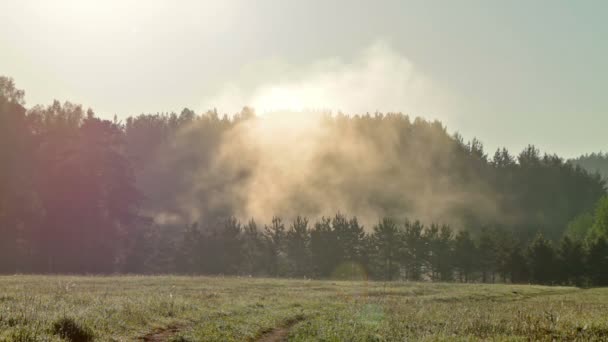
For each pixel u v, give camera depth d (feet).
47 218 270.26
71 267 271.08
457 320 78.33
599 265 318.04
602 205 378.12
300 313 88.33
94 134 297.53
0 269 259.60
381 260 369.30
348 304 109.91
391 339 60.29
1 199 258.98
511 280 335.47
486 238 352.08
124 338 51.42
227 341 55.01
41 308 62.64
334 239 364.38
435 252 356.18
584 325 67.92
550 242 332.80
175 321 63.98
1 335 43.09
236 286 149.79
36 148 294.46
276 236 381.60
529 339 60.59
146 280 159.53
